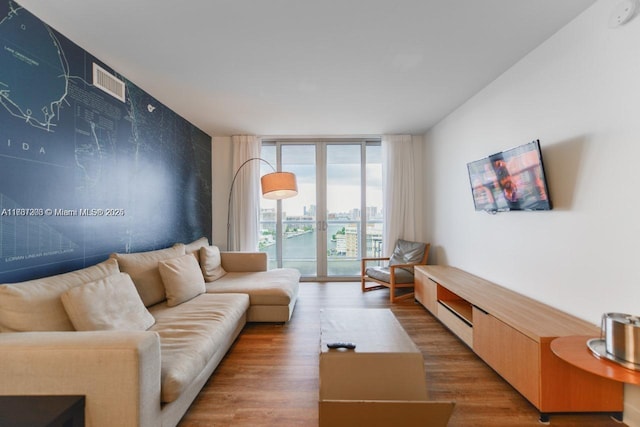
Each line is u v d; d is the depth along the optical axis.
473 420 1.61
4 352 1.20
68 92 2.03
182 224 3.73
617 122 1.62
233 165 4.67
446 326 2.85
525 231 2.37
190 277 2.65
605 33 1.68
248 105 3.36
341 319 2.19
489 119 2.84
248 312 2.95
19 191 1.69
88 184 2.20
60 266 1.95
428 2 1.72
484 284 2.75
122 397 1.20
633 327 1.27
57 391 1.20
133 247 2.73
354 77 2.68
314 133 4.56
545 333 1.62
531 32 2.03
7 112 1.63
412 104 3.38
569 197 1.94
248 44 2.14
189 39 2.07
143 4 1.71
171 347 1.67
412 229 4.66
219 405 1.74
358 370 1.52
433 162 4.27
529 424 1.59
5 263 1.62
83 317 1.52
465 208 3.36
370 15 1.83
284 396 1.83
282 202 4.92
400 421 1.22
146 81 2.71
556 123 2.04
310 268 4.98
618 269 1.63
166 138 3.34
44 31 1.85
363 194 4.90
